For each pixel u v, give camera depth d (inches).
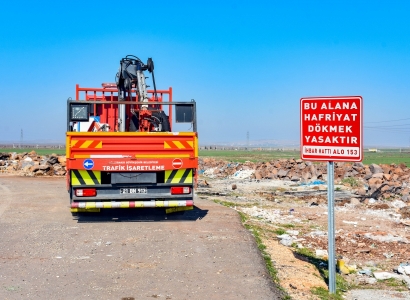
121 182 480.4
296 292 285.1
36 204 625.0
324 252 400.2
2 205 615.8
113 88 617.0
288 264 347.3
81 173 478.0
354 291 308.8
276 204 714.8
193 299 262.4
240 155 3983.8
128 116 588.4
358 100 277.1
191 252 365.1
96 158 474.9
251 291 275.6
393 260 389.7
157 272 312.2
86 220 504.7
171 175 489.7
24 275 303.6
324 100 288.4
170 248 377.7
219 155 3929.6
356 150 277.6
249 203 716.7
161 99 616.1
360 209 655.8
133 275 305.3
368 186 880.3
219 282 291.4
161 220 507.8
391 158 3090.6
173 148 484.7
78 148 473.1
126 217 522.9
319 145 291.3
